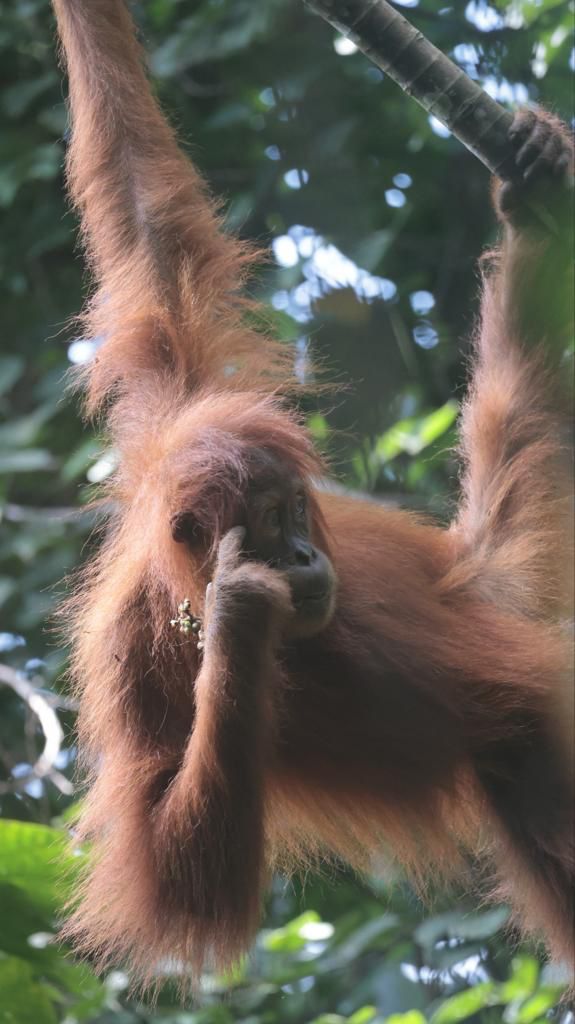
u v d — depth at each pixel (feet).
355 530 28.37
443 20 50.31
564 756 27.02
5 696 50.39
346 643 26.09
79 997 34.71
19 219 53.57
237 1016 41.55
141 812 25.17
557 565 29.78
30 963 30.66
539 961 38.88
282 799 27.37
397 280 53.16
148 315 30.76
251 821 23.66
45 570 47.47
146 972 26.09
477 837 28.84
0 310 54.49
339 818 27.94
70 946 30.30
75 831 26.99
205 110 55.11
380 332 48.67
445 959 40.11
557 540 29.84
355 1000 43.11
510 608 29.14
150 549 25.85
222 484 24.41
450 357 50.11
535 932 28.89
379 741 26.61
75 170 32.78
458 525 30.66
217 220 32.91
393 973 42.93
